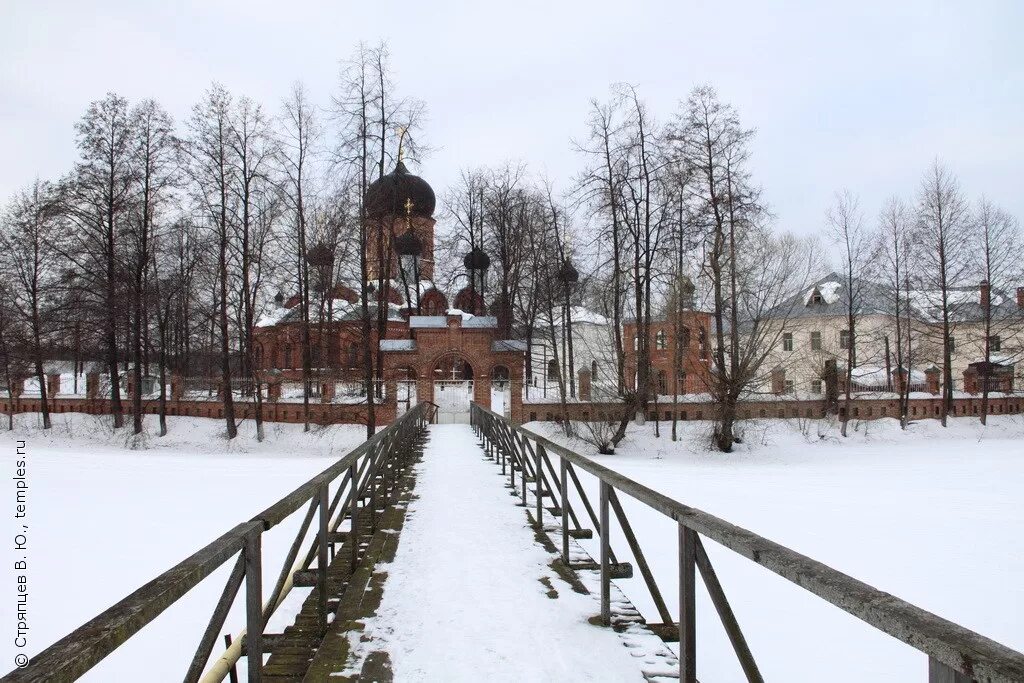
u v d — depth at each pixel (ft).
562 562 22.93
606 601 16.98
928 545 32.83
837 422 114.01
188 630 21.81
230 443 102.68
